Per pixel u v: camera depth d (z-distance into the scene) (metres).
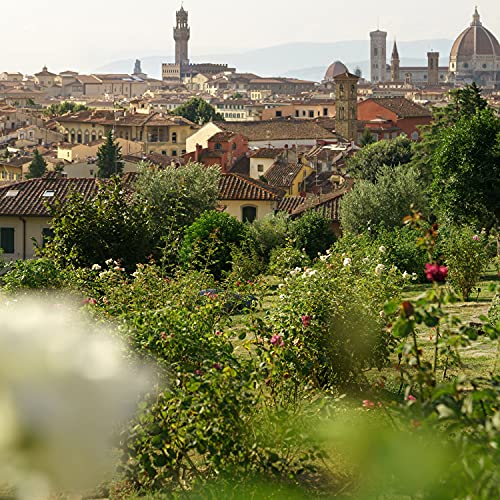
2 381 4.51
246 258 30.12
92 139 160.88
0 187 52.38
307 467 8.60
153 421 8.88
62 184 52.31
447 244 24.94
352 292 12.35
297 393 10.41
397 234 33.75
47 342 4.70
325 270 13.31
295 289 12.45
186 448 9.11
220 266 34.06
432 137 74.06
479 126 40.81
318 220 41.25
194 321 11.50
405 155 79.50
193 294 15.92
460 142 40.94
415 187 47.75
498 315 16.56
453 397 6.14
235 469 8.65
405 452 5.66
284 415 8.70
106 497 8.52
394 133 155.88
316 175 97.81
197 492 8.63
